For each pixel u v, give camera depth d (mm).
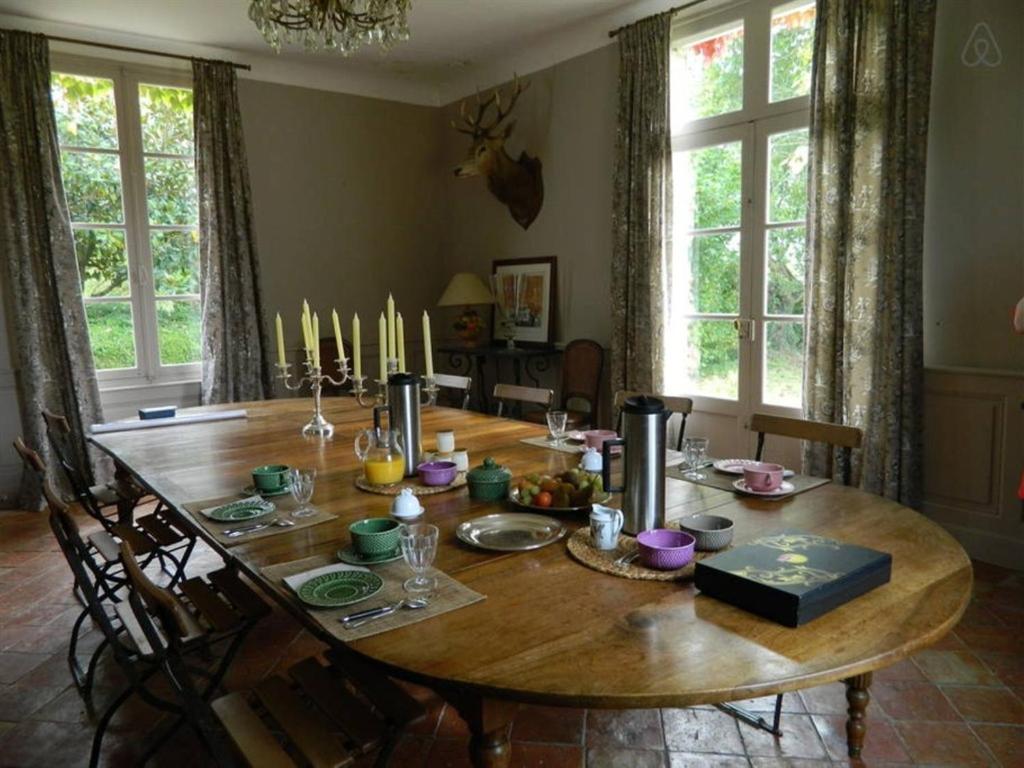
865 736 2020
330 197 5383
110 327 4625
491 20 4352
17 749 2053
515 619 1258
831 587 1245
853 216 3193
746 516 1768
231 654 1994
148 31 4406
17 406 4340
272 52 4840
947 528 3223
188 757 2002
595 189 4629
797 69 3582
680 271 4254
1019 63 2863
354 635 1209
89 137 4461
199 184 4645
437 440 2508
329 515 1846
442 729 2098
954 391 3133
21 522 4066
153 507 4207
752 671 1068
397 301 5812
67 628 2801
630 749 1990
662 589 1367
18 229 4125
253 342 4863
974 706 2158
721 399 4078
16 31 4043
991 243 3004
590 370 4570
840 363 3309
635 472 1608
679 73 4137
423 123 5805
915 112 2971
